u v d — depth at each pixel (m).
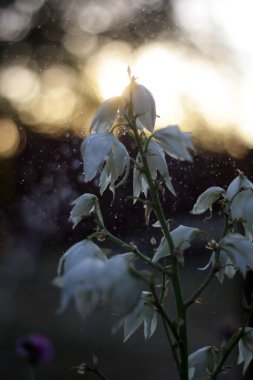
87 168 1.15
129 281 1.03
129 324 1.19
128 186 2.05
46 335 2.85
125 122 1.16
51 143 2.90
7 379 2.52
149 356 2.57
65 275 1.02
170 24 3.23
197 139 2.21
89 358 2.57
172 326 1.10
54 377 2.48
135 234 2.05
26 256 3.38
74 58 4.41
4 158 3.25
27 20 4.96
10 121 4.18
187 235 1.16
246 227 1.20
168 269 1.16
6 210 3.30
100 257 1.16
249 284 1.80
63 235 2.91
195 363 1.21
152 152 1.17
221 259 1.20
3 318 3.10
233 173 2.01
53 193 2.82
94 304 1.02
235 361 1.91
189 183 1.96
